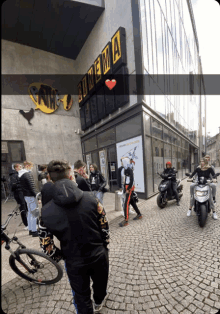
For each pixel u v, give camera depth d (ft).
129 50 20.44
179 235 9.80
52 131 35.37
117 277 6.77
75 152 38.11
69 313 5.38
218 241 8.73
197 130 71.05
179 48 38.93
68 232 3.66
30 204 11.03
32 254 6.47
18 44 32.19
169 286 6.15
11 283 6.87
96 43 28.76
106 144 27.96
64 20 27.73
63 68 37.37
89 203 3.87
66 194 3.55
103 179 13.48
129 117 21.09
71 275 3.89
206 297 5.58
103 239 4.42
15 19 27.07
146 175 19.33
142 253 8.28
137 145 20.18
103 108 27.09
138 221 12.66
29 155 32.37
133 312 5.28
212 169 11.73
